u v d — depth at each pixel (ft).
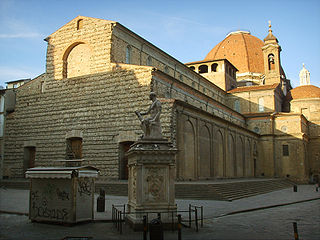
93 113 142.00
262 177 231.09
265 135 238.27
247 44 346.95
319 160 252.42
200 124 152.15
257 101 251.19
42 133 154.10
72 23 153.07
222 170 173.47
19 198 95.50
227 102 259.39
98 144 138.51
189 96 164.76
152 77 131.95
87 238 47.29
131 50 154.10
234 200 101.55
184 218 65.21
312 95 265.34
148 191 52.80
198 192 103.45
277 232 52.90
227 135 182.80
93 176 59.57
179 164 129.08
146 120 56.39
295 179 229.86
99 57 144.15
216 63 261.24
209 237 48.57
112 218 59.41
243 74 326.44
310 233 52.49
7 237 48.16
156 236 44.06
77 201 57.16
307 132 260.01
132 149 53.98
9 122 165.27
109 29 143.54
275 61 278.05
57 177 57.06
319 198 115.96
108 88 140.26
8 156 162.30
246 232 52.60
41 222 59.41
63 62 153.58
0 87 227.61
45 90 156.35
